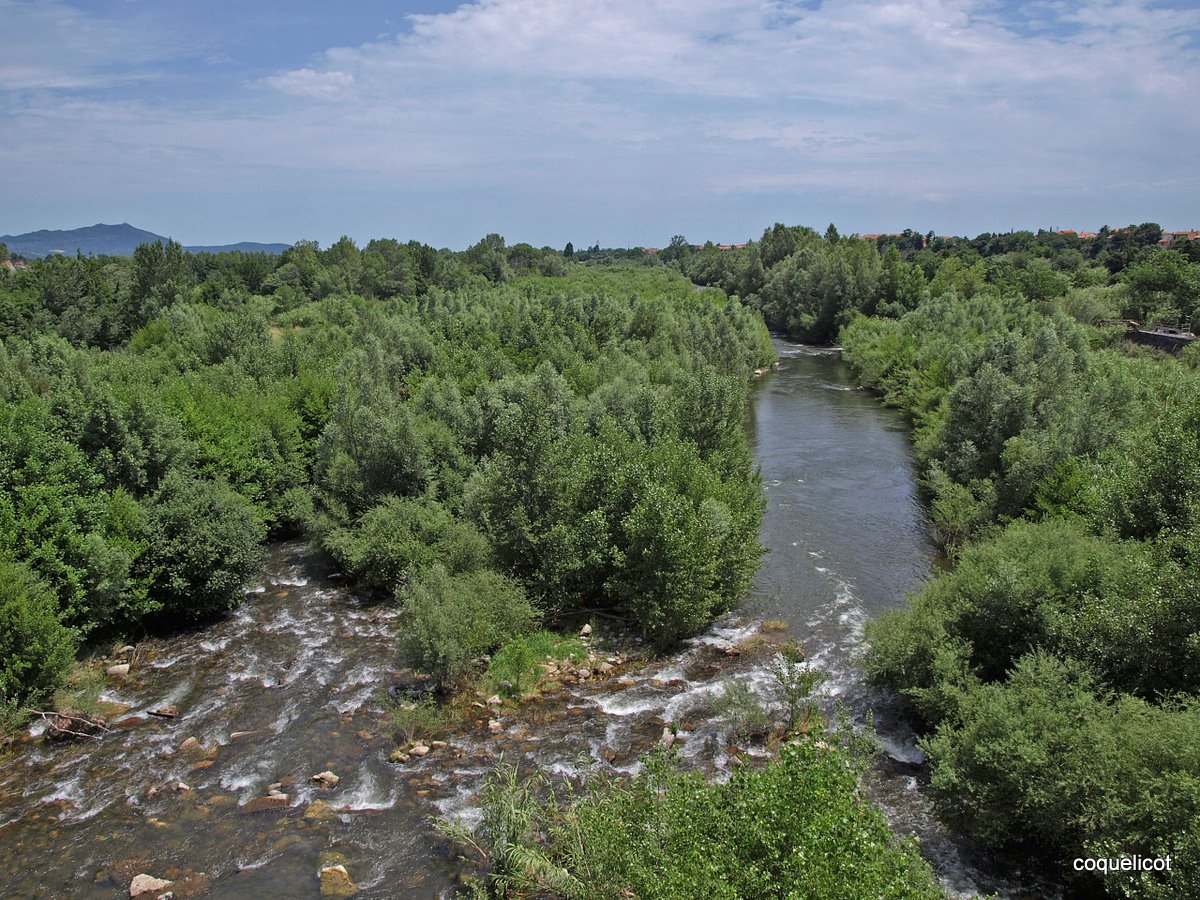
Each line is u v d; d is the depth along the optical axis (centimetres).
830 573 3747
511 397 5084
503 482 3388
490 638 2889
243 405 5000
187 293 11244
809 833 1116
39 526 2944
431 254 14738
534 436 3353
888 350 8538
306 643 3170
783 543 4144
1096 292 10675
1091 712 1795
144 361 6844
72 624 3009
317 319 10525
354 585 3788
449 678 2745
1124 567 2262
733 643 3075
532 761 2323
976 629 2347
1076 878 1741
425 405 5250
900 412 7369
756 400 8106
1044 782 1730
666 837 1328
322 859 1927
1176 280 9481
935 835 1936
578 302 9150
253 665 2988
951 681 2242
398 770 2302
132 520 3192
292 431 4950
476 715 2603
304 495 4375
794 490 5059
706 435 4247
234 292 12112
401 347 7350
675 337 8781
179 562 3288
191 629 3322
